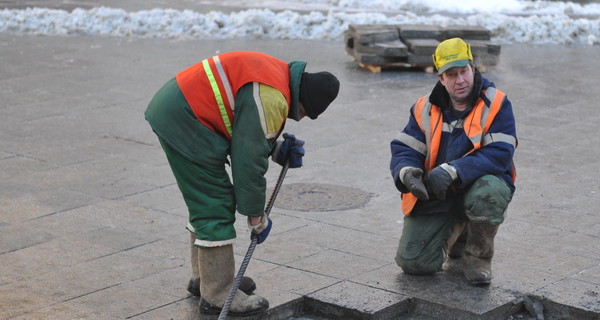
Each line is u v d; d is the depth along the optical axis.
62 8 17.67
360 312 5.03
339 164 8.10
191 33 15.01
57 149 8.50
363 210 6.87
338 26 15.08
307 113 4.84
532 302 5.20
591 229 6.44
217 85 4.69
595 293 5.25
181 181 4.84
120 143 8.75
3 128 9.20
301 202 7.02
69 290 5.33
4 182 7.48
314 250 6.01
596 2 20.28
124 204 6.97
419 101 5.49
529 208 6.89
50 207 6.87
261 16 15.20
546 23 15.12
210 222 4.84
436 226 5.41
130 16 15.45
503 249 6.00
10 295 5.24
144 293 5.29
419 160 5.42
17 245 6.06
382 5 18.89
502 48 14.17
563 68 12.53
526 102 10.48
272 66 4.74
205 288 4.97
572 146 8.71
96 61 12.70
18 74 11.78
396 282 5.44
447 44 5.18
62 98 10.54
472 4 18.95
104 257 5.88
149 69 12.20
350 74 12.04
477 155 5.19
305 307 5.24
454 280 5.46
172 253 5.96
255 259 5.83
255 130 4.60
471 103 5.24
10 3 18.19
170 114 4.73
